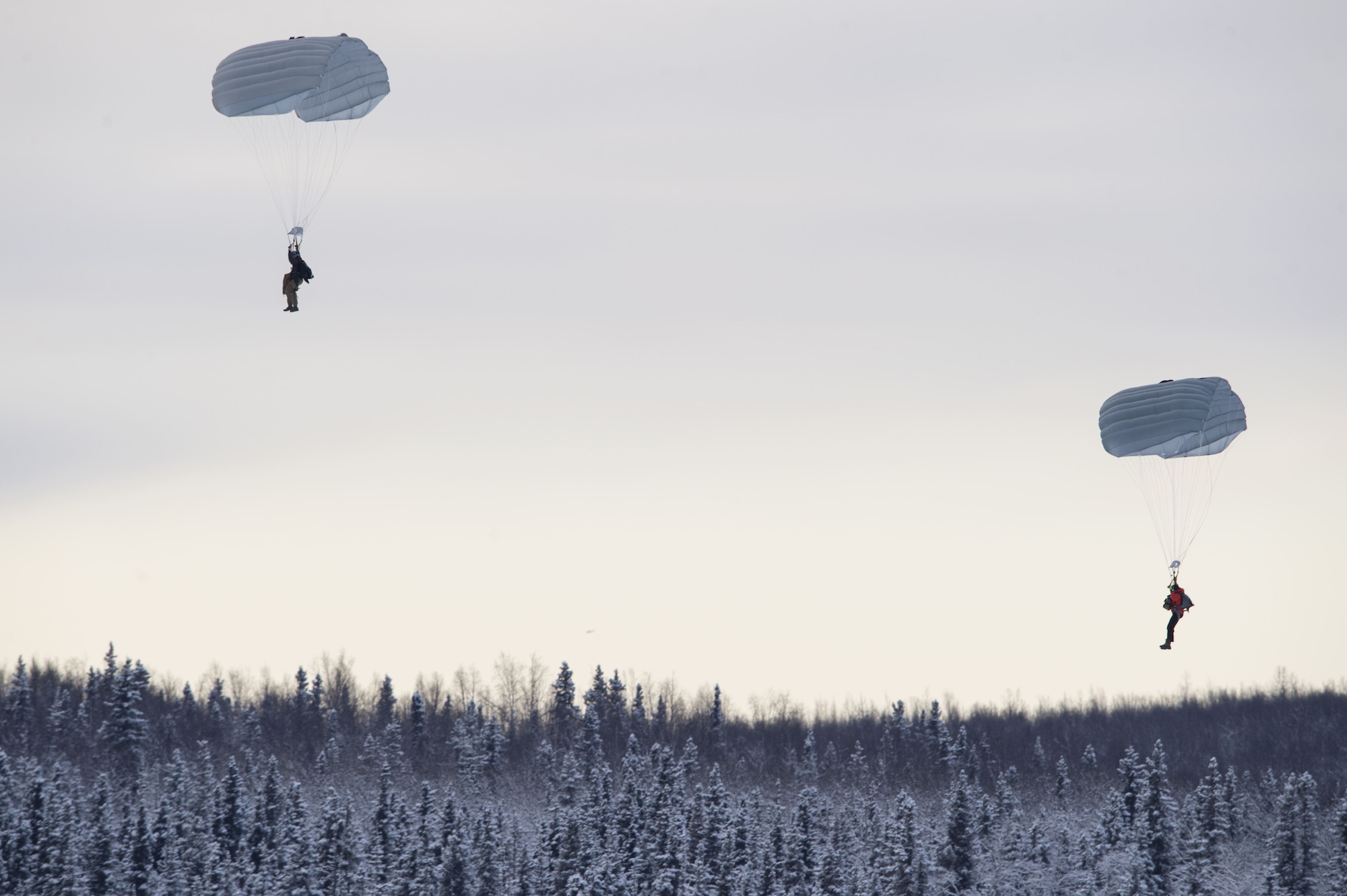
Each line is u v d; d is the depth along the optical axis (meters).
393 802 180.75
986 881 168.75
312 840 164.88
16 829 165.75
